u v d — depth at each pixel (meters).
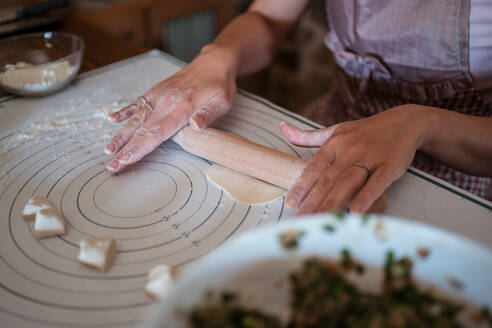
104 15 1.64
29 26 1.10
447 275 0.37
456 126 0.65
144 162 0.69
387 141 0.59
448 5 0.76
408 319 0.36
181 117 0.71
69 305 0.45
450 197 0.59
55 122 0.79
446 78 0.84
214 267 0.34
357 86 1.00
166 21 1.89
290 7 1.12
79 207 0.60
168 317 0.31
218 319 0.34
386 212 0.57
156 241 0.54
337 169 0.56
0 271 0.49
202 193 0.62
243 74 1.01
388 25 0.85
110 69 1.00
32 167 0.68
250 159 0.63
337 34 1.01
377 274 0.39
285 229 0.37
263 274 0.37
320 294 0.37
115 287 0.47
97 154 0.71
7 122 0.79
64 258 0.51
